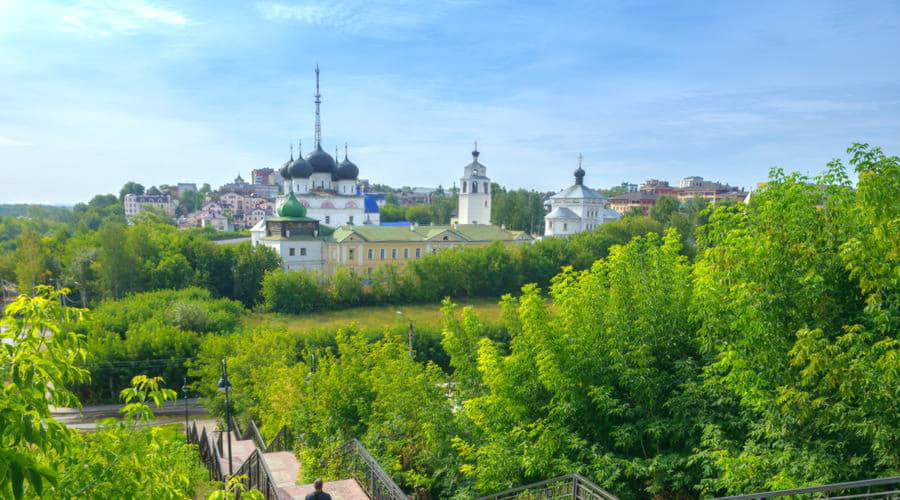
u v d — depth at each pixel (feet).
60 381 18.75
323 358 79.00
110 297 212.43
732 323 37.27
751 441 37.63
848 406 32.58
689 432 41.78
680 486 40.81
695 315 42.70
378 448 53.01
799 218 37.19
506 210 492.54
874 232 31.37
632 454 46.03
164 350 147.43
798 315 35.53
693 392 41.68
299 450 63.31
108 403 142.82
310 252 261.03
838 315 36.47
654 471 40.40
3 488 14.26
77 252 229.45
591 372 45.06
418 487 50.67
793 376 34.73
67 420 130.82
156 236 247.70
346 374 69.36
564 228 369.71
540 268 274.36
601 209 394.73
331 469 50.90
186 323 161.27
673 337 45.29
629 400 45.85
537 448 43.16
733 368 37.96
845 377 30.83
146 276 219.20
